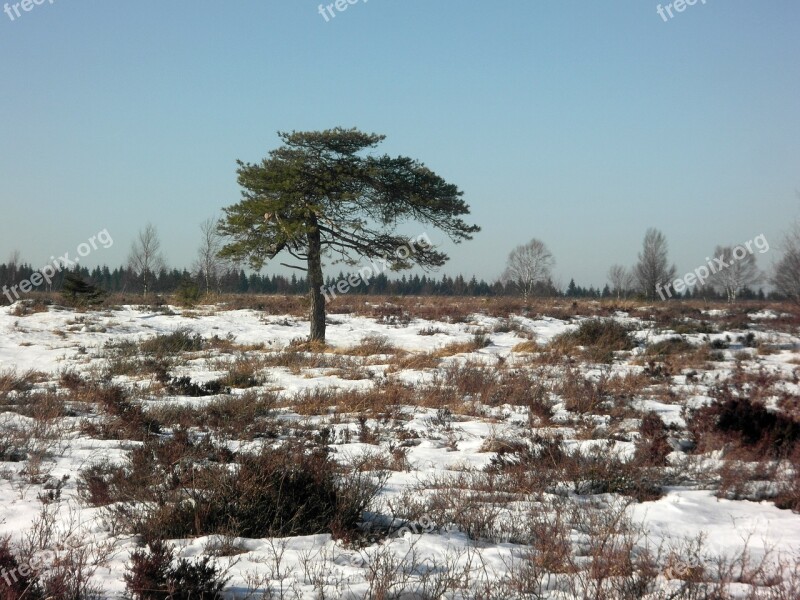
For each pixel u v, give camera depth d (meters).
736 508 7.27
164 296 43.47
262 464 6.82
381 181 23.92
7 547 5.11
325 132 23.38
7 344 23.83
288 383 17.52
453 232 25.31
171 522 6.19
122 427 11.30
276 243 23.91
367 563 5.33
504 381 16.33
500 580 4.78
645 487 7.84
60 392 15.55
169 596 4.50
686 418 11.44
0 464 8.84
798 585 4.73
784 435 9.75
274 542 5.92
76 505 7.20
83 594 4.59
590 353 21.84
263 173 23.20
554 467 8.52
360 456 9.41
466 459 9.64
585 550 5.68
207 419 12.39
